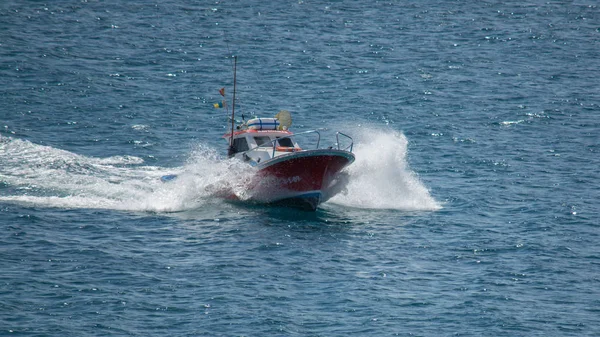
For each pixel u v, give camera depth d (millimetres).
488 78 189750
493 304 74562
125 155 127938
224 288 76750
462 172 122250
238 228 94688
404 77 189000
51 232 90625
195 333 67750
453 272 82375
